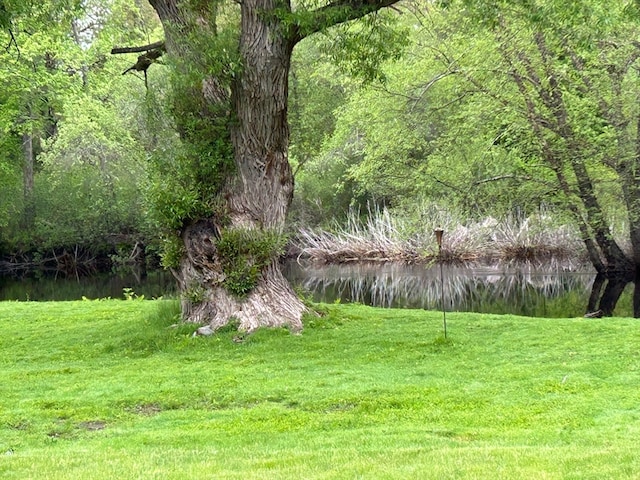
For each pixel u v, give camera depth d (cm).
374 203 3047
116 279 2988
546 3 1026
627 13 1068
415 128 1884
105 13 2325
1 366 955
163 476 466
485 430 579
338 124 2025
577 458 465
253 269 1059
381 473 447
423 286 2150
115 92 2612
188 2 1044
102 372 875
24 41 1888
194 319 1085
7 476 484
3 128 2281
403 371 805
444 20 1808
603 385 705
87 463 516
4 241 3303
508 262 2519
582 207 1738
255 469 480
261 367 856
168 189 1052
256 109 1037
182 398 729
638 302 1655
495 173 1758
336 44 1085
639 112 1594
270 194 1080
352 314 1202
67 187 3250
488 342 952
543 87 1617
